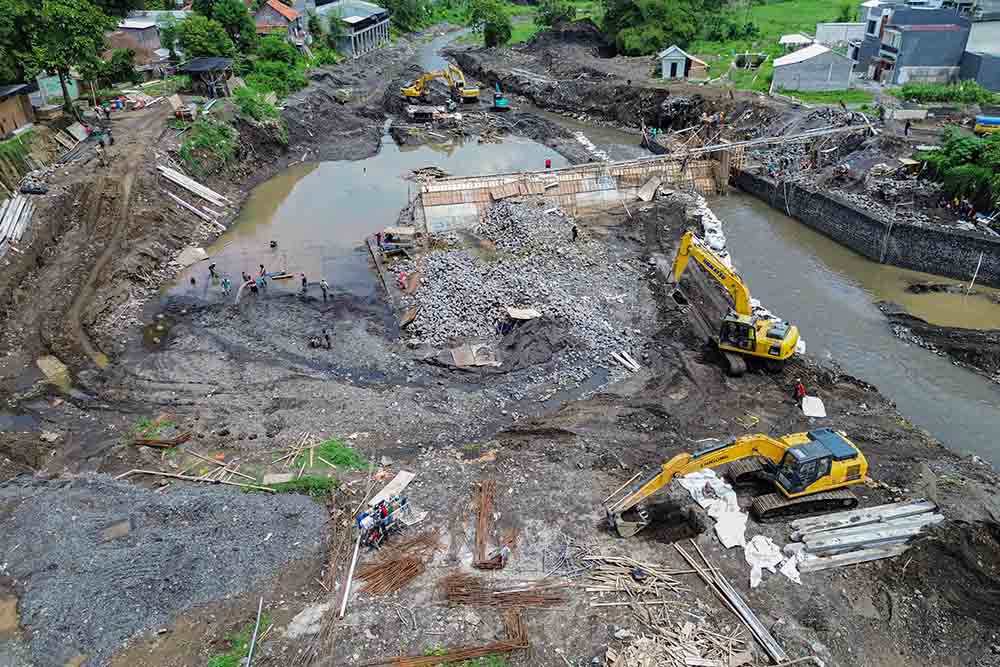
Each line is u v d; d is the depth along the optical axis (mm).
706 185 61094
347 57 109312
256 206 59094
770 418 31469
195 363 36031
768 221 55188
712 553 23703
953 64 69625
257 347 37719
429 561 23484
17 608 21641
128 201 49312
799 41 90875
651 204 56188
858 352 37406
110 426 31188
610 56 105750
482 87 102625
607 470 27922
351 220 55781
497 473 27828
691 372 34875
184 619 21281
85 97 63844
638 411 32094
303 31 105125
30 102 52938
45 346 36625
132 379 34625
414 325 39188
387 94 90500
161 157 55281
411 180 65062
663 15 99625
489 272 42750
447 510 25719
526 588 22375
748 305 34469
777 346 33156
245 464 28562
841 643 20484
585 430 30750
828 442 25000
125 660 20016
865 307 41719
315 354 37031
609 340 37500
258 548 23625
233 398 33219
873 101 65500
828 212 51250
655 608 21688
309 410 32219
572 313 38969
